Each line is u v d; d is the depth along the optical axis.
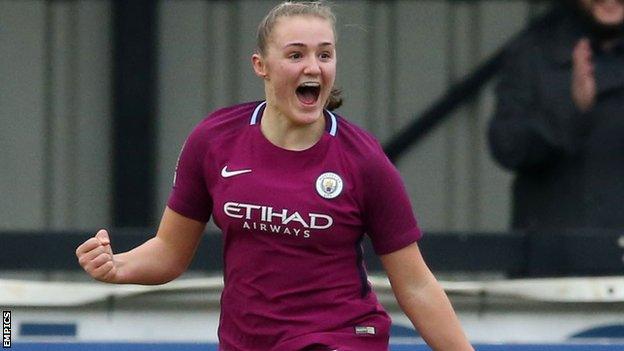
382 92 30.66
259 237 11.76
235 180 11.78
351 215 11.73
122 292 18.20
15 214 29.78
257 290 11.84
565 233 19.36
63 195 29.73
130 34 28.84
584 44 19.09
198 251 19.88
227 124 12.02
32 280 22.50
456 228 30.89
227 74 30.05
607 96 19.25
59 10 29.50
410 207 12.00
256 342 11.92
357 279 11.95
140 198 29.00
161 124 29.73
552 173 19.36
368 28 30.61
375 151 11.82
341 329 11.84
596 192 19.19
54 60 29.58
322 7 11.82
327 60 11.73
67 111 29.58
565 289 18.52
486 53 30.72
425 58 30.72
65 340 16.05
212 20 29.94
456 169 30.84
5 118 29.70
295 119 11.64
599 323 18.62
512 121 19.28
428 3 30.66
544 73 19.41
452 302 18.64
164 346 15.27
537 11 30.72
